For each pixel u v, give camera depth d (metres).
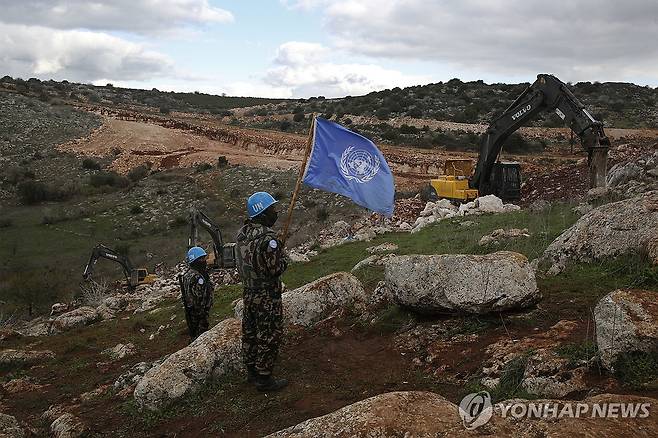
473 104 67.69
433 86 83.00
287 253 15.77
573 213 12.78
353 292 7.80
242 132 56.03
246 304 5.53
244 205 34.72
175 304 13.73
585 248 7.19
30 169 46.16
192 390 5.91
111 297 17.08
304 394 5.36
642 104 68.12
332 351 6.43
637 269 6.36
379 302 7.52
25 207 38.25
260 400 5.39
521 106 19.36
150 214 34.47
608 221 7.18
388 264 6.89
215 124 64.69
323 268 12.70
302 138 52.94
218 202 35.56
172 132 56.97
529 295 6.03
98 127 57.75
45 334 13.19
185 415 5.50
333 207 30.80
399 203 24.12
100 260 26.47
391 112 66.75
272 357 5.52
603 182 16.72
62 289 21.81
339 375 5.73
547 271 7.34
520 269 6.07
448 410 3.43
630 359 4.31
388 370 5.69
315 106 80.06
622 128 56.47
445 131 56.34
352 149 6.90
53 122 58.09
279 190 36.53
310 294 7.59
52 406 6.89
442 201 19.86
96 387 7.57
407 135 55.12
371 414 3.37
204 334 6.67
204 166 45.06
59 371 8.84
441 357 5.67
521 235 10.48
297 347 6.69
